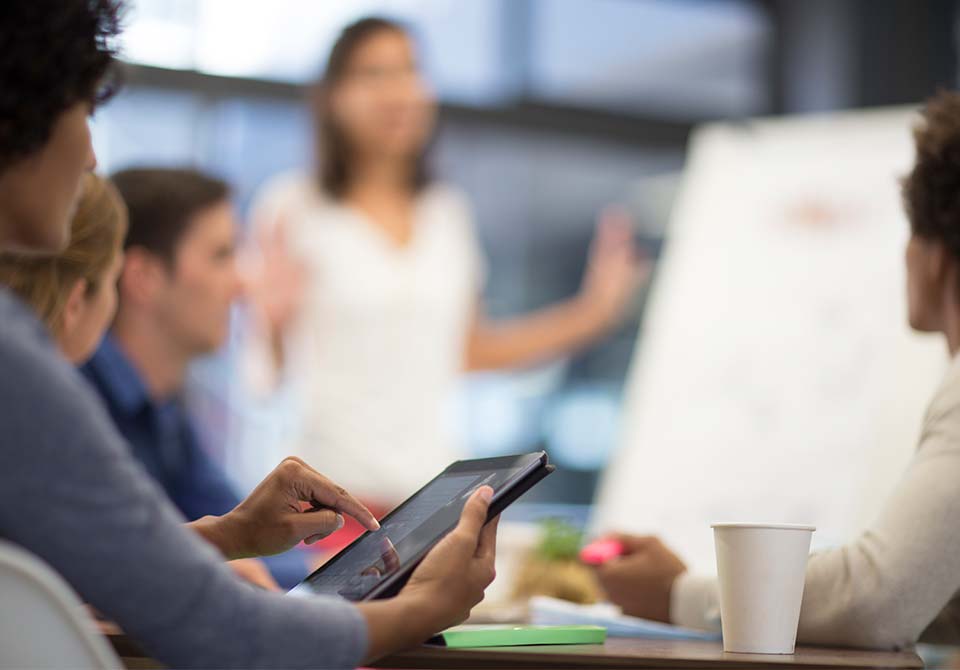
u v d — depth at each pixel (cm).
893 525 100
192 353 196
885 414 328
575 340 414
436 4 408
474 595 80
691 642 102
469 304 386
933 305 120
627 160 429
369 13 395
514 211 416
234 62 378
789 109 443
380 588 79
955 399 104
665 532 340
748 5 444
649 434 352
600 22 428
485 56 416
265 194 374
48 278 114
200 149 374
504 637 87
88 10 71
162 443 186
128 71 340
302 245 364
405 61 376
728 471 340
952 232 116
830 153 359
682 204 375
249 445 358
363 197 370
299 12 385
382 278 365
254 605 68
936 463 101
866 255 345
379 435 362
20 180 71
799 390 340
